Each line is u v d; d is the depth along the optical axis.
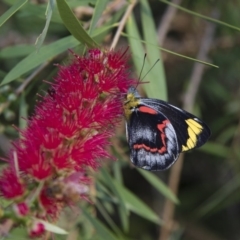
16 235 0.54
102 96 0.51
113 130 0.51
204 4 0.69
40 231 0.46
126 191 0.60
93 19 0.52
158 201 0.77
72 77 0.50
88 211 0.58
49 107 0.50
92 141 0.49
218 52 0.71
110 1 0.61
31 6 0.58
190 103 0.67
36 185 0.47
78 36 0.52
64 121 0.49
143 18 0.57
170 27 0.71
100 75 0.51
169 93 0.74
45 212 0.47
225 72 0.72
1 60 0.69
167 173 0.75
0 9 0.70
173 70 0.74
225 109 0.72
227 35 0.70
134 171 0.78
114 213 0.76
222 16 0.69
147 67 0.56
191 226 0.76
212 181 0.76
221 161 0.75
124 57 0.52
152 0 0.72
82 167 0.49
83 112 0.50
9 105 0.59
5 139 0.66
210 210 0.73
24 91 0.58
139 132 0.55
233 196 0.71
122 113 0.53
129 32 0.56
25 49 0.60
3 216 0.46
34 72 0.58
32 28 0.69
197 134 0.56
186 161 0.76
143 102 0.55
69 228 0.60
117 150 0.61
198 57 0.68
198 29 0.71
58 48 0.54
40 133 0.49
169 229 0.67
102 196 0.60
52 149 0.48
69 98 0.50
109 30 0.58
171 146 0.56
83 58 0.51
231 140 0.74
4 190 0.47
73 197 0.47
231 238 0.77
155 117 0.55
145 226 0.76
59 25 0.67
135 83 0.53
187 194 0.76
